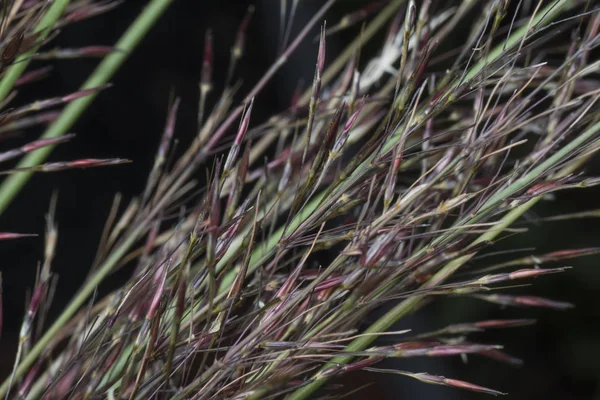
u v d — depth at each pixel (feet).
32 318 0.86
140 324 0.86
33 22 0.89
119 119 3.74
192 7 4.13
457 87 0.81
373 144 0.81
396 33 0.97
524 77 0.89
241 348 0.80
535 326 2.87
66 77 3.67
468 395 2.71
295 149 0.94
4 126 0.93
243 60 3.85
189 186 0.94
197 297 0.88
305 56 3.12
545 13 0.83
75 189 3.51
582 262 2.73
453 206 0.81
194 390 0.83
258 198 0.81
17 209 3.39
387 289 0.83
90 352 0.87
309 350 0.83
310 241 0.82
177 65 3.94
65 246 3.34
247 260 0.81
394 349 0.81
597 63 0.83
